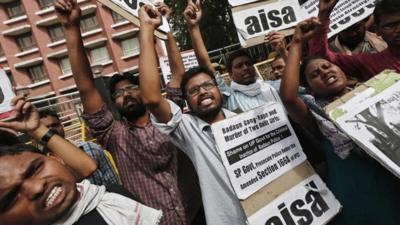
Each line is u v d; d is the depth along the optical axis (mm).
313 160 2566
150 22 2254
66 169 1500
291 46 2227
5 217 1344
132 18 2500
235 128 2096
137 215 1578
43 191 1372
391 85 2100
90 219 1515
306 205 2109
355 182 2100
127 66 28516
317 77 2219
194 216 2592
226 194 2045
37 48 28312
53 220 1412
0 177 1322
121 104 2604
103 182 2559
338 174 2168
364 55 2541
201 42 2906
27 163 1373
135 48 28859
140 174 2516
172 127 2170
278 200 2059
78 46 2305
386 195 2041
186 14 2902
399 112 2021
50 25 28750
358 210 2086
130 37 28766
